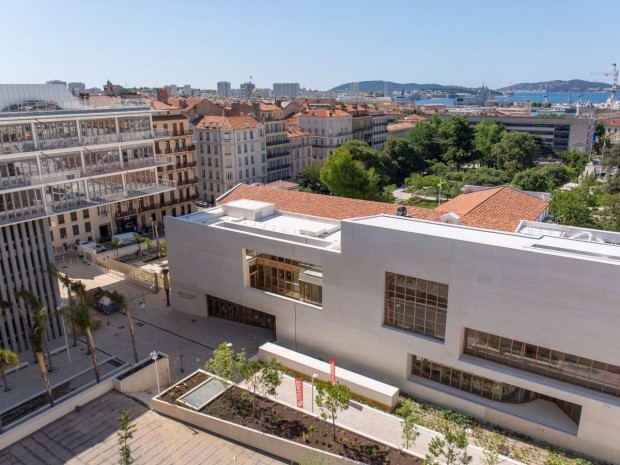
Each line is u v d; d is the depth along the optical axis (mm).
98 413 34594
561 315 28984
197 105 104938
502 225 42344
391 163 114688
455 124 137000
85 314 35969
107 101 50125
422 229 34375
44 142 42688
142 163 51781
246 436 31266
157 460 30141
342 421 32688
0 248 40062
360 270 36438
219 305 48688
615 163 110625
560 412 32000
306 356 39156
